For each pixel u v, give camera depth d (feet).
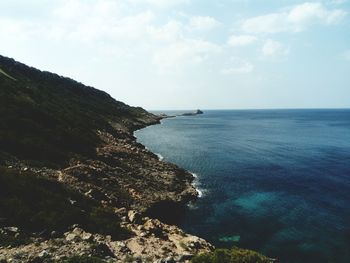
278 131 463.83
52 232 67.15
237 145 310.86
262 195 150.30
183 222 118.11
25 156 116.37
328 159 239.30
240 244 100.68
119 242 70.44
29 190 82.53
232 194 151.64
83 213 81.20
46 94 280.92
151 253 68.39
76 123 199.41
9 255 55.31
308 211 129.08
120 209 97.81
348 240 102.83
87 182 113.50
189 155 251.80
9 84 215.92
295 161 231.30
